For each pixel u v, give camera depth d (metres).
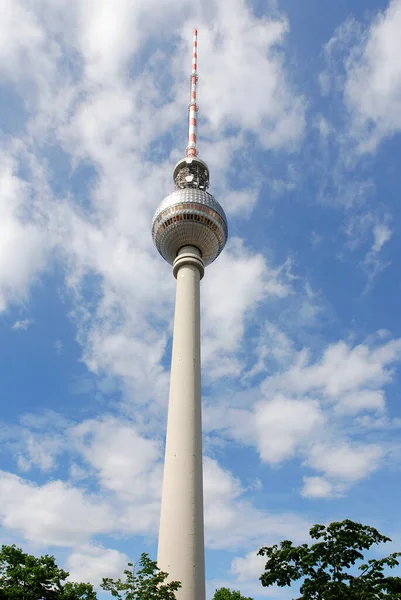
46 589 52.62
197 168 122.00
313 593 54.84
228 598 101.12
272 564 58.94
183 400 84.31
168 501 74.25
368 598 51.00
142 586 51.19
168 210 109.75
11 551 53.97
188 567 67.94
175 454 78.50
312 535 58.44
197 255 106.81
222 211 112.38
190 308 97.06
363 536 56.31
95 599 55.84
